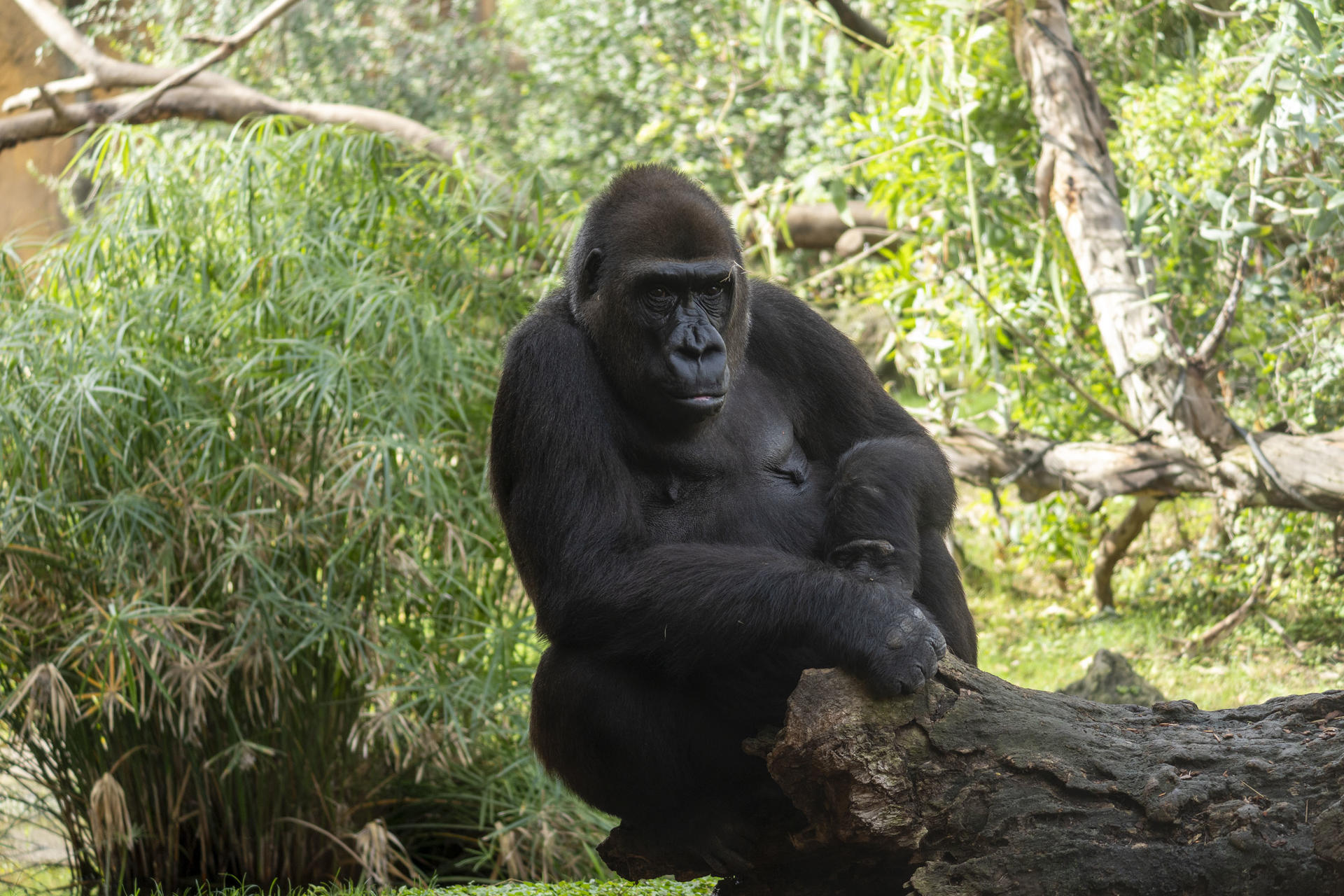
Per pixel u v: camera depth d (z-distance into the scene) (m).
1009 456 12.66
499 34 23.38
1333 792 4.10
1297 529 12.66
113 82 17.33
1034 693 4.55
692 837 4.98
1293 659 11.68
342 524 9.03
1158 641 12.55
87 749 9.09
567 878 8.88
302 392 8.85
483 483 9.68
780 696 4.92
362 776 9.54
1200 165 11.44
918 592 5.09
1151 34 13.98
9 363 8.91
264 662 8.83
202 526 8.83
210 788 9.25
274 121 10.56
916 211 13.55
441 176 10.57
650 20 19.48
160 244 9.66
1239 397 13.50
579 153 19.83
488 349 10.09
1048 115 12.35
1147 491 11.81
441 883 9.30
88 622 8.72
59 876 9.51
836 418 5.72
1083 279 12.09
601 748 4.80
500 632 9.15
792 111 18.50
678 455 5.19
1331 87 10.05
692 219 5.02
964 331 12.91
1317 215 9.93
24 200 24.86
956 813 4.29
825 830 4.48
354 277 9.26
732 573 4.49
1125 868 4.14
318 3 20.62
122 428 8.88
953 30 12.81
